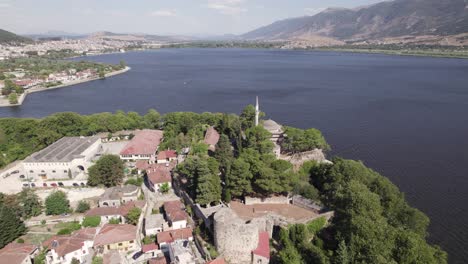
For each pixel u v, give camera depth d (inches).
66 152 5349.4
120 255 3230.8
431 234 3976.4
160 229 3636.8
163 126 7342.5
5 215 3695.9
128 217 3826.3
